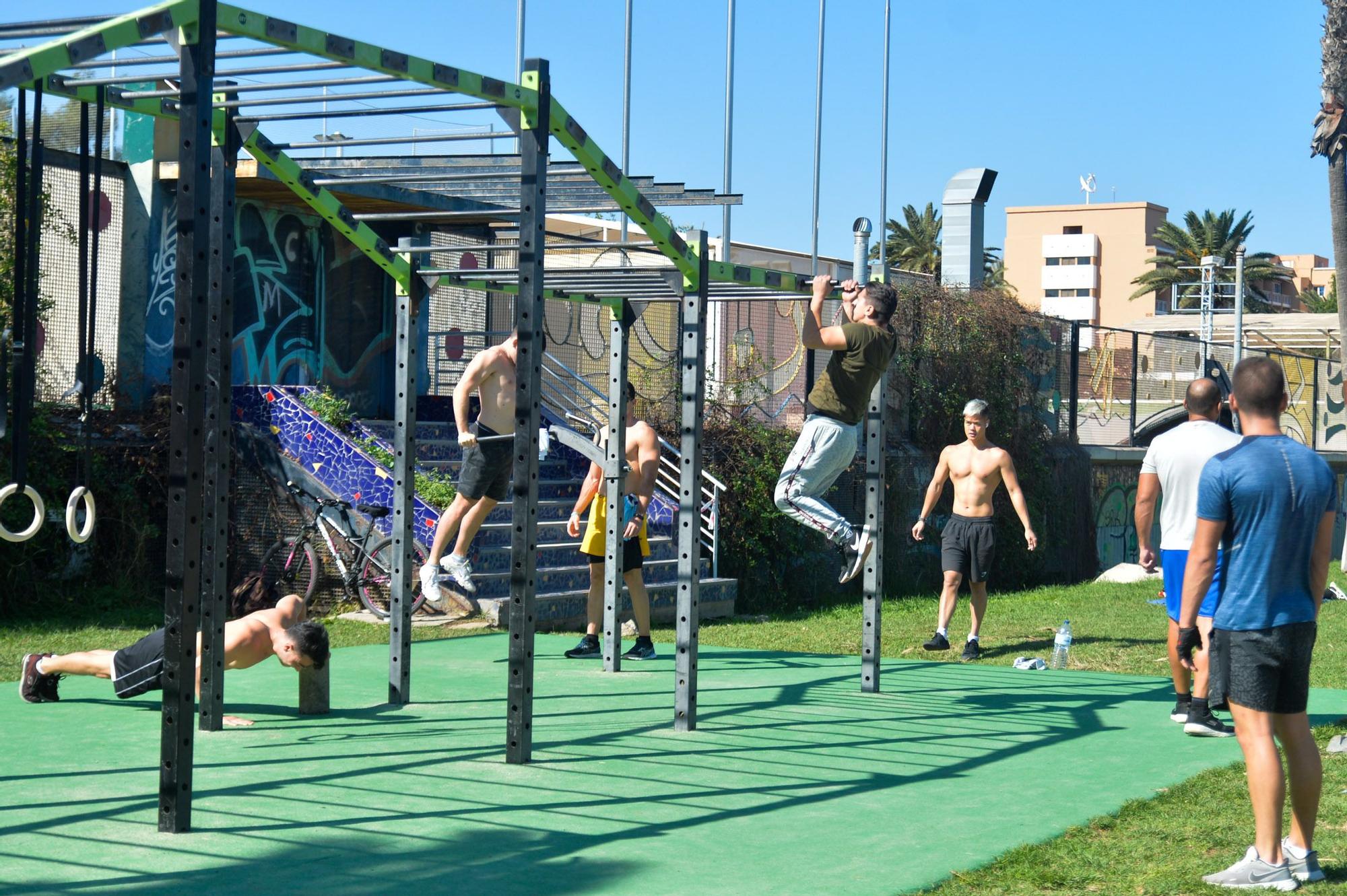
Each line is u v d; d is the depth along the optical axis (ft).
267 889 13.76
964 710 27.48
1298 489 14.90
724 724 24.90
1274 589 14.92
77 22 15.78
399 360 26.76
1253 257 369.91
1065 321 75.46
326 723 24.04
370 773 19.72
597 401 62.34
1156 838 16.83
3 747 20.90
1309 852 15.12
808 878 14.66
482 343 61.93
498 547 44.52
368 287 58.13
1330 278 462.19
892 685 30.96
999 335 68.90
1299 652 14.93
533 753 21.56
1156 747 23.40
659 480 54.95
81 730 22.31
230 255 20.72
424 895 13.73
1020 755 22.54
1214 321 162.91
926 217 348.18
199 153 15.61
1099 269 483.10
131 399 49.21
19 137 15.62
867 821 17.48
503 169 23.15
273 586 45.19
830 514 25.38
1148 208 478.18
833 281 25.45
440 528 27.22
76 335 47.78
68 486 43.55
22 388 15.35
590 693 28.58
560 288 28.22
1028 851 15.93
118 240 49.39
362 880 14.19
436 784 19.06
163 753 15.97
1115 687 31.32
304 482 45.50
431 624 40.60
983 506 38.58
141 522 45.80
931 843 16.39
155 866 14.48
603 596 33.68
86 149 16.69
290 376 54.34
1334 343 145.28
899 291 64.90
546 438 30.09
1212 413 25.02
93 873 14.16
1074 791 19.63
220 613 22.79
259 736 22.52
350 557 43.55
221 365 21.06
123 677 23.68
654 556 49.57
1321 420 114.42
